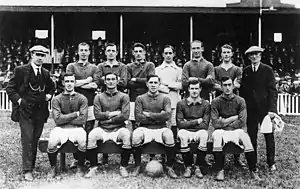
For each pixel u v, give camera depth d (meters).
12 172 7.15
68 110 7.09
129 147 6.82
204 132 6.99
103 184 6.43
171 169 6.95
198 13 17.88
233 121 7.04
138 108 7.18
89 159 6.91
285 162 8.04
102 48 19.88
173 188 6.23
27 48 20.27
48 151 6.79
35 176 6.93
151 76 7.12
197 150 6.92
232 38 20.53
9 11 17.64
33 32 20.67
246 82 7.57
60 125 7.09
